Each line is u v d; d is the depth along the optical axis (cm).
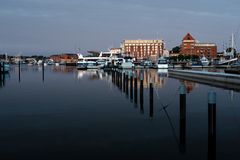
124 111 2023
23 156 1127
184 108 1368
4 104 2397
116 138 1359
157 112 1980
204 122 1670
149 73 7412
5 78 5806
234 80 3941
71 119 1786
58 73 7950
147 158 1095
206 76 4847
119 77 3912
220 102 2403
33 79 5472
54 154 1148
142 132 1458
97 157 1111
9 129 1551
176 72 6669
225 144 1255
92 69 10669
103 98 2709
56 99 2678
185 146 1230
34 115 1927
